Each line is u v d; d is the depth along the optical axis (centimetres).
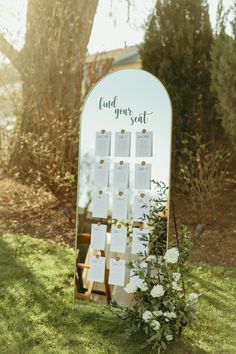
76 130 724
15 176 812
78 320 404
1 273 503
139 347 360
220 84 632
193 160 689
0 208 720
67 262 543
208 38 705
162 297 357
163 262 367
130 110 397
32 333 380
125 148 399
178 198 720
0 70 826
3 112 838
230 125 627
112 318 404
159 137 383
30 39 802
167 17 705
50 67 764
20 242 600
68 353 351
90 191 417
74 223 667
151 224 375
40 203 729
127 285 371
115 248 403
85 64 787
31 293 452
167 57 703
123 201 399
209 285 494
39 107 764
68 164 715
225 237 607
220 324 407
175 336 369
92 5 809
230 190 750
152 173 385
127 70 400
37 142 712
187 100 690
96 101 414
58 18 780
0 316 409
